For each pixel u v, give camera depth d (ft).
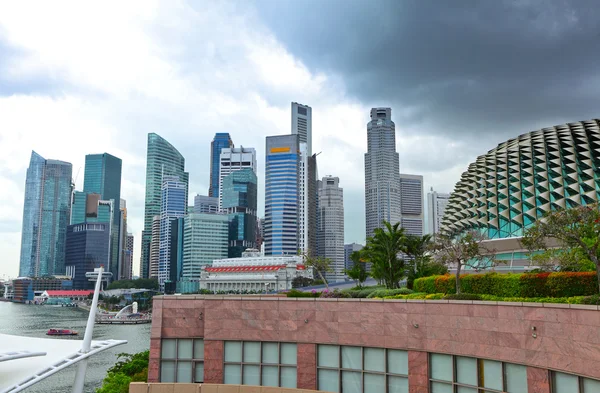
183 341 114.42
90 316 143.95
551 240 209.77
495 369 83.35
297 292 149.59
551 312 75.66
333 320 102.63
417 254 235.61
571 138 309.63
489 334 83.71
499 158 336.29
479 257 178.60
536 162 310.24
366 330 99.04
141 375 147.33
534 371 77.46
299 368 104.12
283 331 106.32
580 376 71.36
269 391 103.65
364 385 98.63
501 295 115.96
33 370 127.24
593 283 97.35
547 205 286.46
